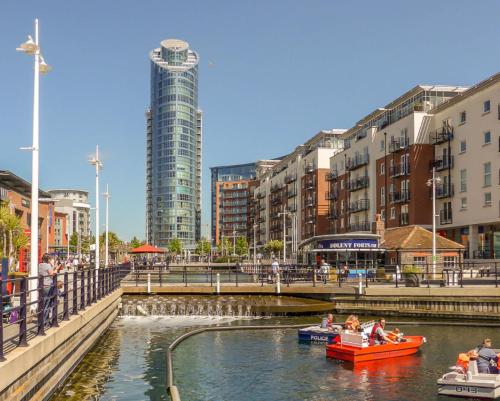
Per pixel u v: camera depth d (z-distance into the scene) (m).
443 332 29.73
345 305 36.72
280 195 125.81
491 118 55.09
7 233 42.50
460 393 16.53
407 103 76.25
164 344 25.45
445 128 62.56
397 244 48.19
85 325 20.92
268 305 34.81
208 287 38.72
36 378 13.25
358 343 22.03
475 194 57.53
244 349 24.28
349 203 86.81
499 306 34.56
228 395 17.23
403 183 68.69
